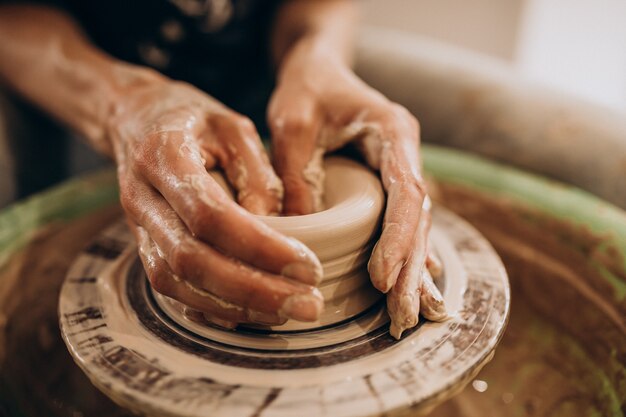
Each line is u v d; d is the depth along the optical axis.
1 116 1.20
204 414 0.51
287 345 0.58
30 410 0.75
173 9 1.23
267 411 0.51
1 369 0.77
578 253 0.94
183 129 0.63
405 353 0.58
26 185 1.29
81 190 1.05
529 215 1.02
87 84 0.92
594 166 1.09
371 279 0.58
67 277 0.73
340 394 0.53
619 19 1.84
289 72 0.90
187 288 0.56
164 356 0.58
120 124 0.75
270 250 0.50
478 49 2.01
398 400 0.52
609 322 0.83
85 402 0.79
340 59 0.98
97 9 1.25
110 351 0.58
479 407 0.81
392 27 2.08
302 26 1.33
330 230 0.58
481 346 0.59
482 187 1.09
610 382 0.77
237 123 0.71
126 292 0.69
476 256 0.78
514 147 1.22
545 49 1.96
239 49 1.39
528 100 1.22
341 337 0.59
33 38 1.07
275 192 0.69
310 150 0.76
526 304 0.95
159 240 0.55
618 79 1.93
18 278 0.88
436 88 1.36
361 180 0.68
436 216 0.91
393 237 0.58
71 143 1.44
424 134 1.38
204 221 0.51
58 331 0.87
